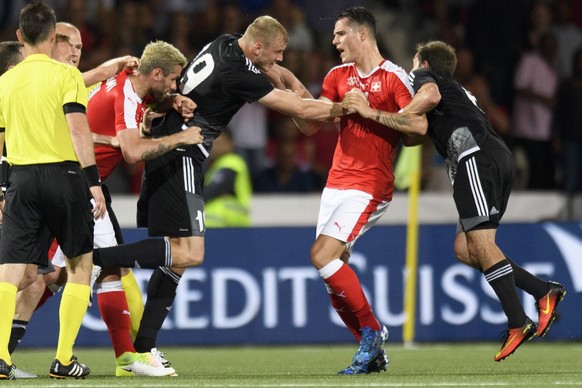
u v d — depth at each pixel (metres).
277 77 24.94
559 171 43.75
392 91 23.91
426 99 23.19
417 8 48.69
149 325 23.45
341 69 24.59
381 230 33.88
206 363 28.09
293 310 33.81
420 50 24.84
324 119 23.42
